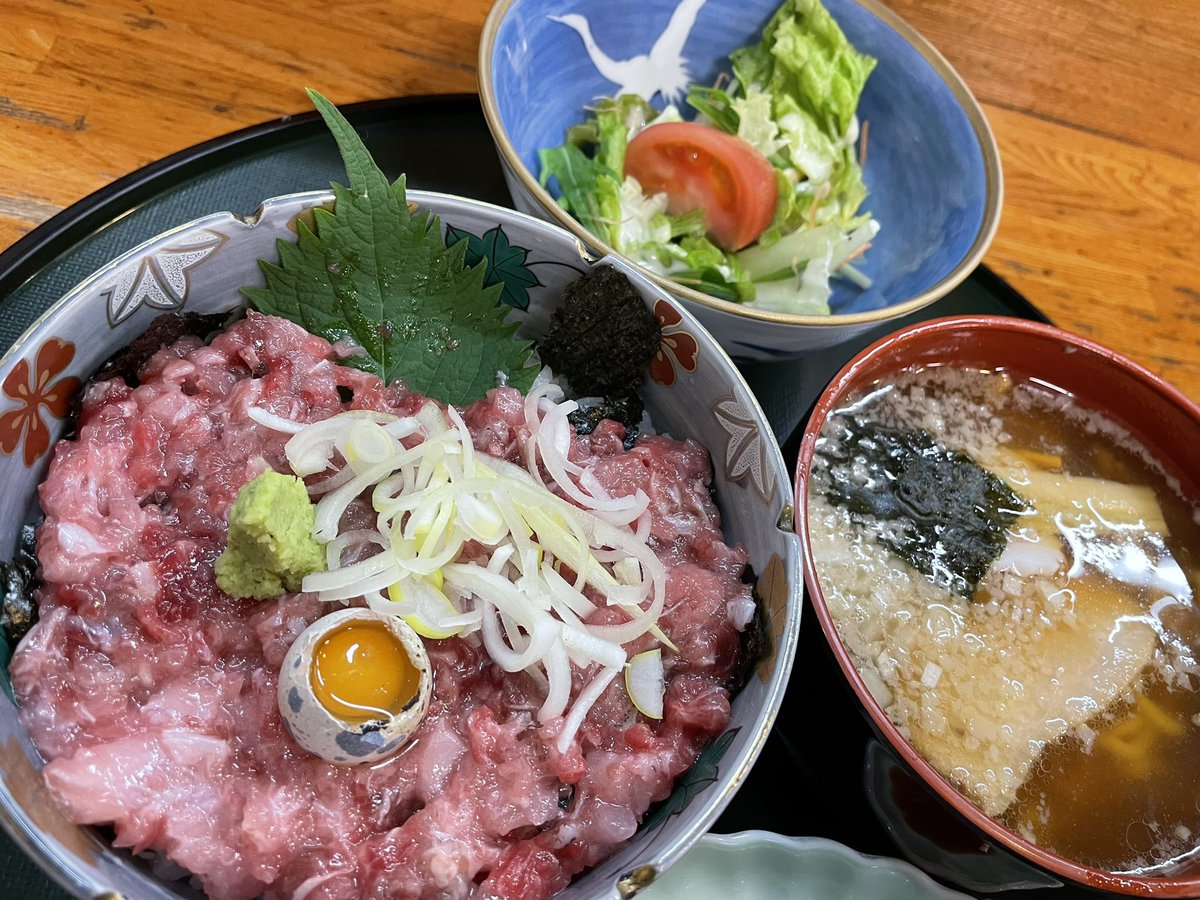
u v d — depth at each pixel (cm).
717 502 23
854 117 33
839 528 24
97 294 19
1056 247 33
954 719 22
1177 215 35
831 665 19
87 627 17
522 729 18
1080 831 21
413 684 17
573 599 19
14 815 14
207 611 18
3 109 26
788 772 22
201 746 16
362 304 23
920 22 36
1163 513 25
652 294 22
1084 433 26
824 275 31
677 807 18
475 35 31
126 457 19
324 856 16
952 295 31
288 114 28
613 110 32
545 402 22
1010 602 23
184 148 27
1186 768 22
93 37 27
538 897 17
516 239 22
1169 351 32
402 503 19
